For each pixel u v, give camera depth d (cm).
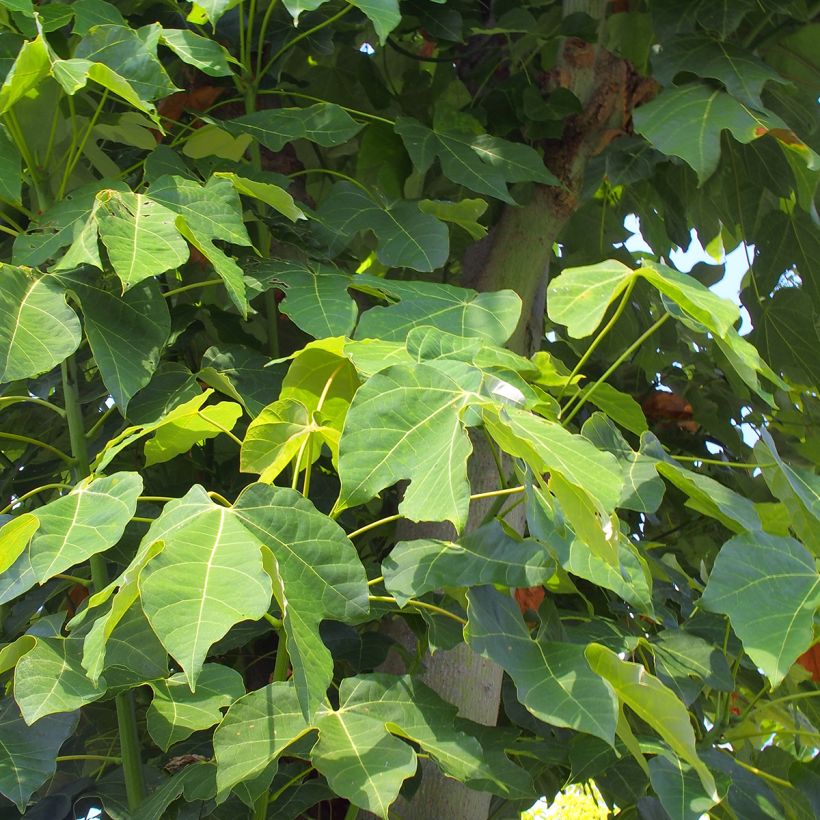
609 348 252
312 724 138
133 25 200
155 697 144
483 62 214
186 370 169
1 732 146
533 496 138
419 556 145
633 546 147
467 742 141
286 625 128
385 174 201
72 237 155
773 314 235
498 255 197
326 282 166
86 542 133
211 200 160
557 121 200
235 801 154
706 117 181
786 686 204
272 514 133
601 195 255
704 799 145
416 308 161
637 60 208
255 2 184
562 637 150
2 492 186
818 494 158
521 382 148
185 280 203
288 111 180
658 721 137
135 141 194
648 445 162
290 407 144
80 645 141
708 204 247
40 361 146
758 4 208
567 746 162
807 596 142
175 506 133
